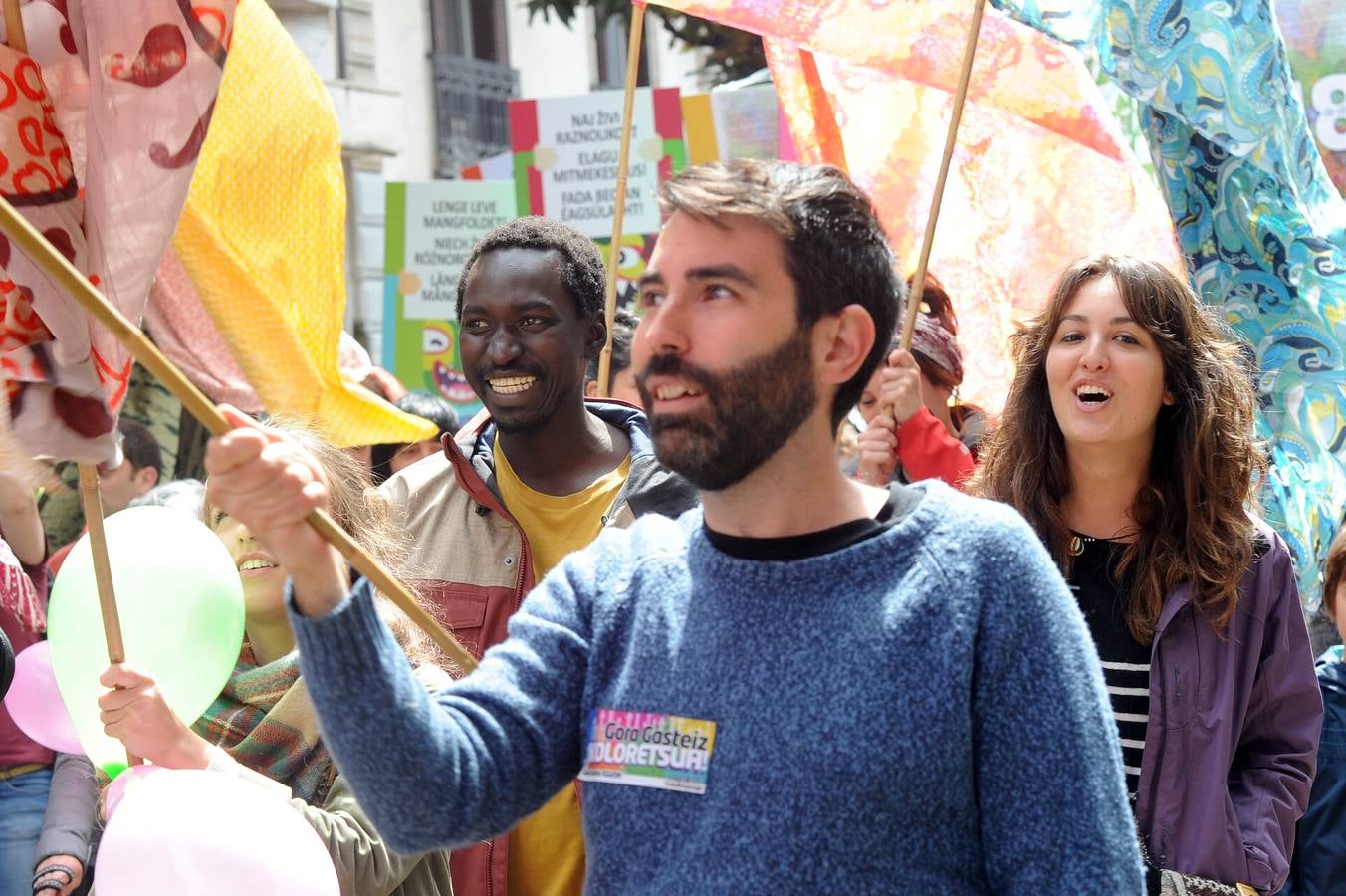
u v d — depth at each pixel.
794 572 1.68
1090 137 4.32
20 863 3.89
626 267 7.70
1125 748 2.88
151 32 2.31
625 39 18.80
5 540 4.14
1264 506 4.01
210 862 2.21
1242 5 3.93
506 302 3.19
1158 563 2.92
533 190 7.84
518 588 3.14
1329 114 6.75
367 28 16.39
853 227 1.76
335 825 2.50
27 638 3.83
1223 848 2.77
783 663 1.65
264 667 2.76
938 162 4.57
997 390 4.55
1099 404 2.98
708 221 1.73
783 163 1.79
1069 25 3.88
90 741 2.63
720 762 1.64
